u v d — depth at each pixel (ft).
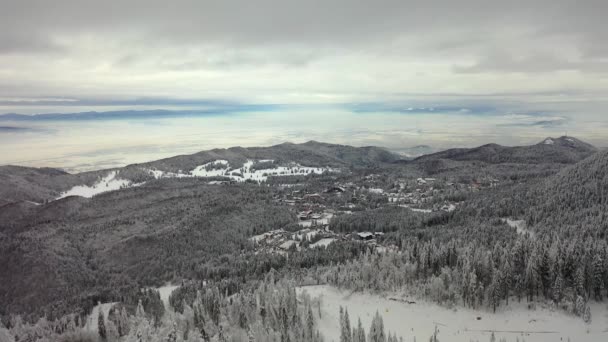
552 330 441.27
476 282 498.28
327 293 561.02
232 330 470.80
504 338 429.79
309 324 453.17
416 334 452.76
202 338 457.68
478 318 470.80
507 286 491.72
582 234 622.54
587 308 452.35
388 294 537.65
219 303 510.58
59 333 538.88
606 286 481.87
